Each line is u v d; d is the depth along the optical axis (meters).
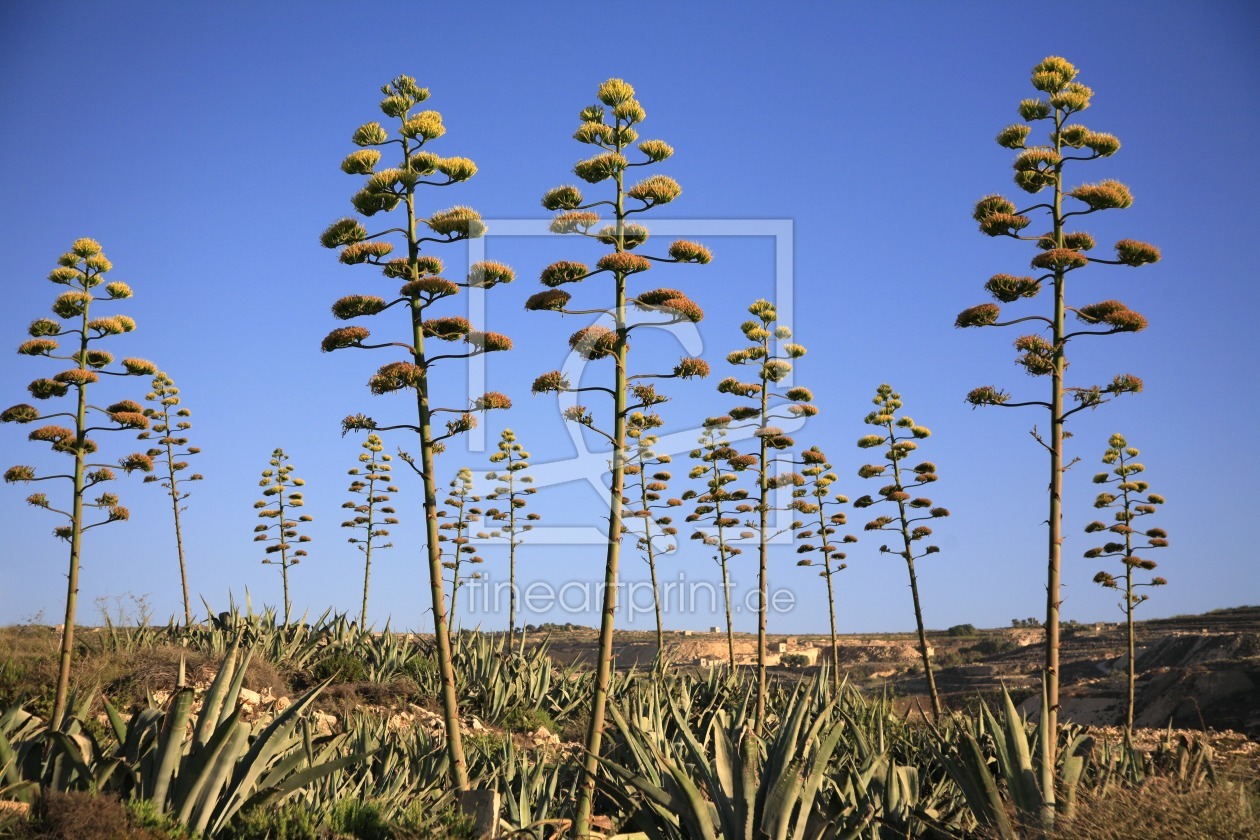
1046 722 8.56
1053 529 11.38
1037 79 12.88
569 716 23.50
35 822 7.57
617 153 12.68
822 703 15.92
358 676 24.45
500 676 23.75
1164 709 35.81
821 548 27.73
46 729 10.16
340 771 10.62
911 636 98.06
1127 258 12.05
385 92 13.82
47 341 14.70
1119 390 11.54
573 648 52.00
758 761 8.74
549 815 10.93
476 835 9.70
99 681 18.06
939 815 9.22
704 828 7.63
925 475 23.91
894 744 12.75
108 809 7.74
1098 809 8.00
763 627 18.89
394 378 12.31
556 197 12.77
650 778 8.73
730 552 28.00
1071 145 12.84
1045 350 11.92
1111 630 80.31
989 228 12.85
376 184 13.15
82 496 14.15
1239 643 53.19
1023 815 8.13
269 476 35.31
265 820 8.54
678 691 20.86
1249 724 32.88
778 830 7.69
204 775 8.40
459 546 31.41
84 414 14.48
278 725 8.86
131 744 9.05
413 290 12.77
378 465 35.00
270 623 27.33
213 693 8.73
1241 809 7.78
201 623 27.75
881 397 24.95
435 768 12.34
